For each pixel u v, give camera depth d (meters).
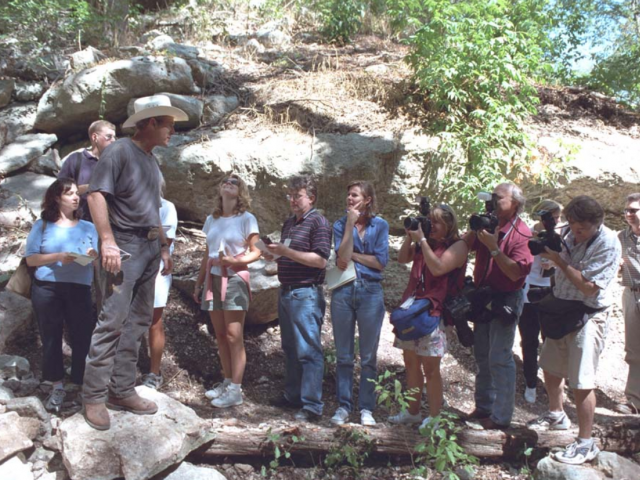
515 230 4.31
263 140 6.46
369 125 6.62
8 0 7.78
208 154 6.23
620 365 5.75
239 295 4.57
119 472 3.61
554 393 4.52
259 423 4.39
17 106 7.09
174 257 5.93
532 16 7.45
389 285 6.09
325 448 4.11
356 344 5.32
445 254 4.22
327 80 7.45
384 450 4.17
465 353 5.60
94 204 3.46
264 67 8.01
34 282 4.21
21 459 3.76
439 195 6.34
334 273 4.50
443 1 6.64
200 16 8.91
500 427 4.43
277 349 5.38
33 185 6.35
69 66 7.36
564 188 6.45
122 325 3.66
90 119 6.95
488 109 6.40
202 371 5.07
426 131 6.49
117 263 3.45
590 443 4.13
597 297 4.13
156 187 3.78
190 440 3.89
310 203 4.55
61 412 4.20
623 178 6.43
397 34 9.55
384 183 6.34
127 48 7.46
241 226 4.66
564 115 7.59
